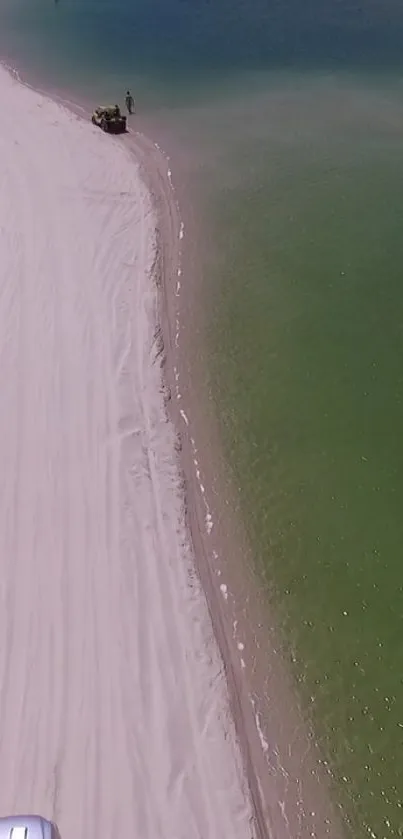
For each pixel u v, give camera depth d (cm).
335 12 6581
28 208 3534
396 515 2252
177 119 4603
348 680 1881
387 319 2953
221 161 4103
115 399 2567
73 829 1564
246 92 4997
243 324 2944
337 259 3297
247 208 3678
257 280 3181
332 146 4250
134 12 6731
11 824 1472
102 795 1623
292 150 4216
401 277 3175
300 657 1928
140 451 2408
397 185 3844
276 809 1655
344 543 2183
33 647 1881
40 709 1761
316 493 2320
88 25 6450
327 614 2016
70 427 2450
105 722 1747
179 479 2352
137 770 1670
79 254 3234
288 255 3334
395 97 4856
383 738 1775
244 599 2050
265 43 5912
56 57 5662
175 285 3147
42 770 1655
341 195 3769
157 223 3531
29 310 2900
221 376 2717
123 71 5384
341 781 1705
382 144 4256
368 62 5472
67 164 3975
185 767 1692
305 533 2211
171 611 1994
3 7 7006
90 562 2081
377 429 2511
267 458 2427
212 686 1850
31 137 4272
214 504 2292
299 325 2936
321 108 4725
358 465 2398
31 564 2064
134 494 2277
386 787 1695
